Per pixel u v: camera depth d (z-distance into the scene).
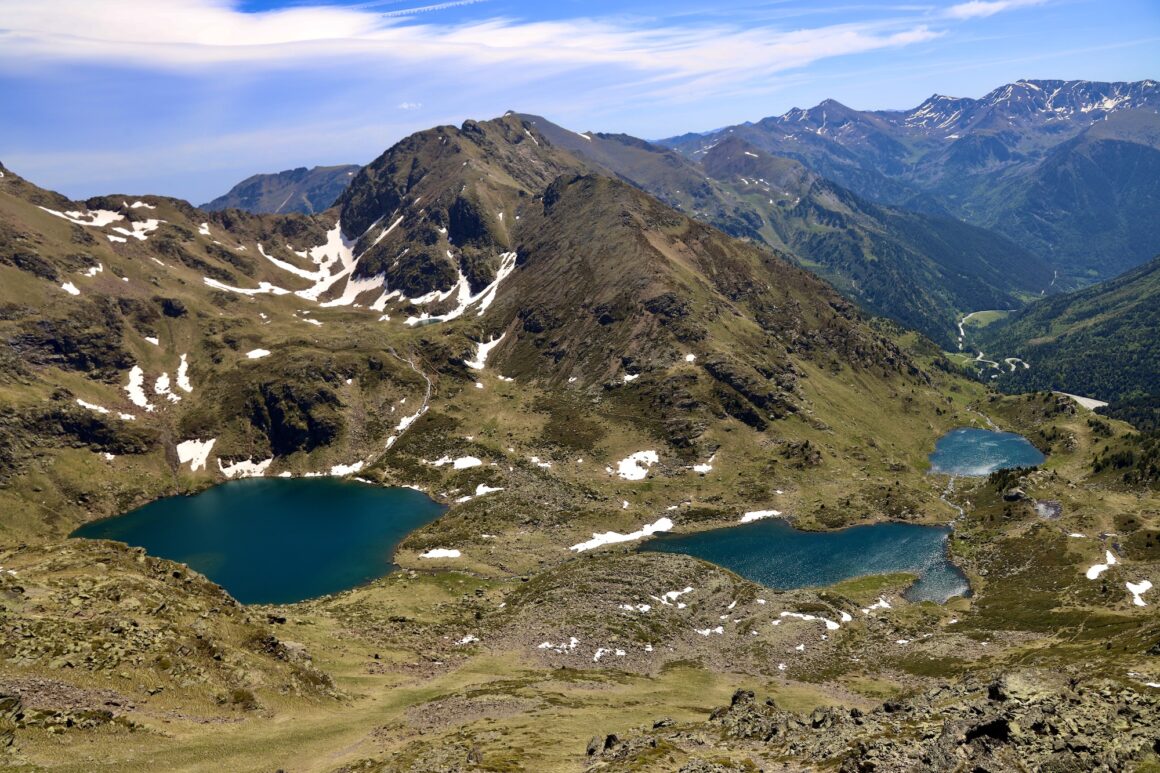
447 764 59.59
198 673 77.62
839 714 67.25
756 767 52.28
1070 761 42.09
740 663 127.38
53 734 57.62
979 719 49.06
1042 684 55.56
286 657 92.25
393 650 121.00
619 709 90.00
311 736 72.19
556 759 61.88
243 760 62.25
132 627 79.94
